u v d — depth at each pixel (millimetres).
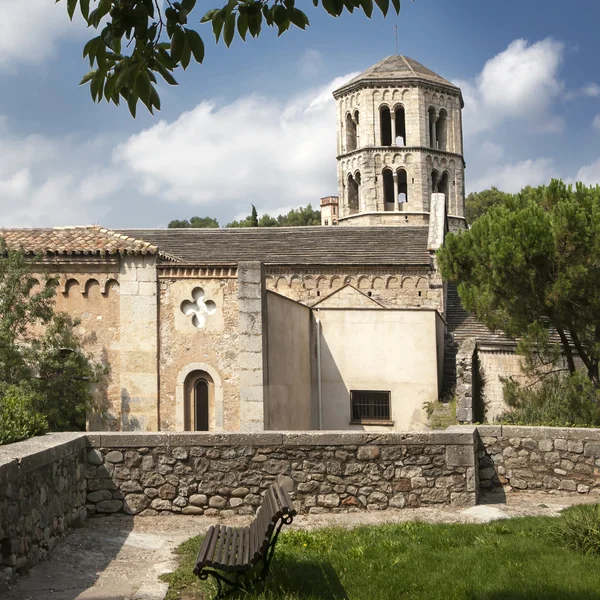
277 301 22703
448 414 25234
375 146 53844
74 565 8492
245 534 8266
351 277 33125
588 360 19828
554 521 10250
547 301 18734
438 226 34625
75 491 10312
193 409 20922
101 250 20875
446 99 55469
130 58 5531
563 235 18469
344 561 8625
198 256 34812
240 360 20688
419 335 27172
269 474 11180
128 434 11023
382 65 55469
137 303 21016
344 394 27203
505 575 8094
